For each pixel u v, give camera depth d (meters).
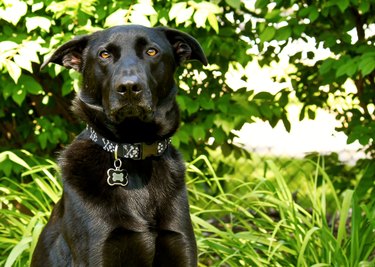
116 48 3.92
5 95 5.85
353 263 4.76
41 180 5.14
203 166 6.76
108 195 3.83
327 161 7.17
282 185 5.10
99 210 3.78
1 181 6.33
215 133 6.36
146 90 3.79
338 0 5.69
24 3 5.43
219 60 6.56
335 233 6.79
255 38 6.67
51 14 5.91
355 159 7.36
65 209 3.88
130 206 3.84
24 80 5.86
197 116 6.45
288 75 7.04
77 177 3.87
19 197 5.24
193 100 6.20
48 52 5.61
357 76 6.46
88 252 3.75
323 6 5.91
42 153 6.73
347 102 7.32
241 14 6.72
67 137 6.38
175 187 3.99
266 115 6.39
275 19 6.09
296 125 7.88
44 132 6.19
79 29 5.62
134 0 5.68
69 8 5.56
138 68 3.82
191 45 4.30
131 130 3.92
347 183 7.05
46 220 5.05
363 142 6.08
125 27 4.00
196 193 5.32
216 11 5.52
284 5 6.21
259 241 4.95
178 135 6.05
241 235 4.92
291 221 4.88
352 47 6.18
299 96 7.02
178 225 3.91
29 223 4.72
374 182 6.43
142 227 3.81
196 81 6.61
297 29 6.02
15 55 5.38
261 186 5.58
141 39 3.95
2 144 6.97
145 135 3.96
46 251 4.05
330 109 7.18
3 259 5.02
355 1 5.70
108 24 5.43
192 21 5.81
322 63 6.20
